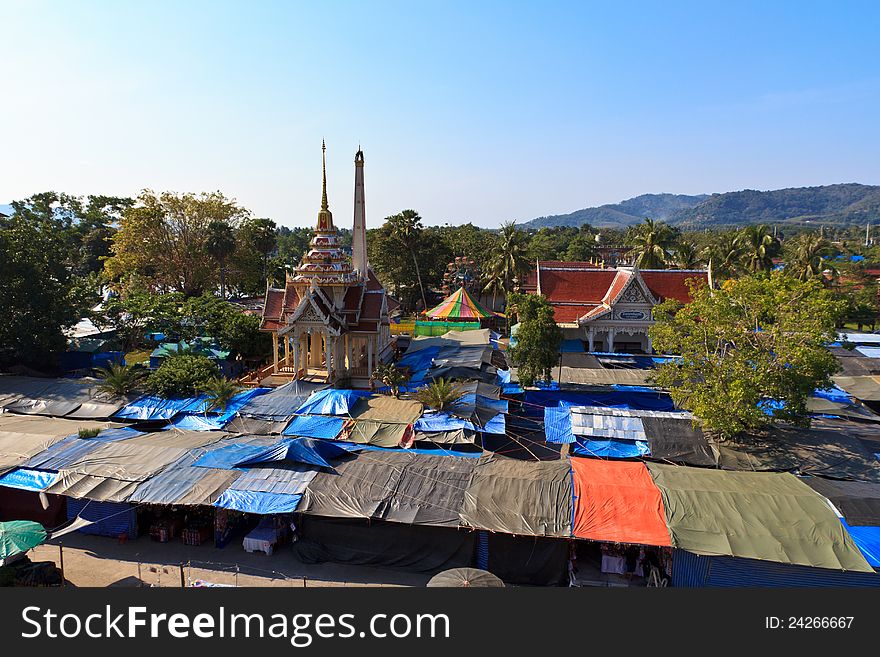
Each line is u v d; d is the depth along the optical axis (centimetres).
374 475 2700
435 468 2761
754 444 3159
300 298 4988
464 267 11581
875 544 2133
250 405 3888
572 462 2838
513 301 4525
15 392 4128
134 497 2570
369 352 4809
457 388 4097
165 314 5672
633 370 4675
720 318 3262
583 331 6041
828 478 2852
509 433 3888
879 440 3438
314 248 4991
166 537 2703
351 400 3884
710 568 2205
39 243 5003
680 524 2264
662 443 3231
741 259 7881
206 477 2692
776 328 3158
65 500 2816
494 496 2506
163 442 3106
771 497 2402
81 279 6262
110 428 3388
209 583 2356
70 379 4484
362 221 5841
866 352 5262
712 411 3103
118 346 6116
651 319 5747
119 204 13788
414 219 10156
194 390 4044
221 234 8875
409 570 2527
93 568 2472
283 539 2712
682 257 8081
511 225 8431
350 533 2570
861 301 7900
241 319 5619
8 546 2091
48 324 4909
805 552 2111
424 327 7056
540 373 4412
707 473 2708
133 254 8638
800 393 3058
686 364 3406
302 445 2895
